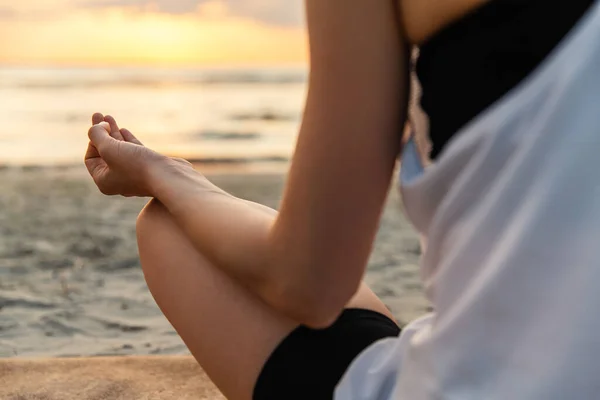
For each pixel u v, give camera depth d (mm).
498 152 716
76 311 3418
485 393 771
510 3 695
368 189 847
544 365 729
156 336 3023
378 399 996
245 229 986
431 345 815
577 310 705
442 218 784
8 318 3279
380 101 815
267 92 31453
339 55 800
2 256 4770
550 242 706
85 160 1371
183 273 1160
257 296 1112
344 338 1097
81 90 29844
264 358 1087
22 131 18047
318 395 1063
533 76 693
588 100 673
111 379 2023
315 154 835
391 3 792
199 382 2020
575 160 684
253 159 14461
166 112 23844
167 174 1170
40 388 1961
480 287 755
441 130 777
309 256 879
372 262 4648
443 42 750
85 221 6293
